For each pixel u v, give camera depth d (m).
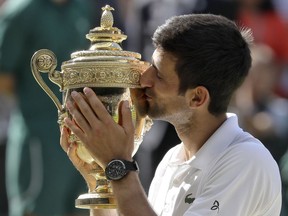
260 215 10.01
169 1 19.27
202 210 9.75
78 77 9.75
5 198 22.23
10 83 18.52
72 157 10.08
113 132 9.66
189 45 9.73
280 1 22.53
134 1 20.09
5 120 22.19
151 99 9.92
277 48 22.36
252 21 21.94
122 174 9.64
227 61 9.80
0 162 22.17
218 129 10.01
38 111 18.30
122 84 9.76
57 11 18.52
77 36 18.61
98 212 10.35
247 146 9.88
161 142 18.75
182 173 10.10
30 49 18.42
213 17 9.89
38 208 18.30
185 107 9.89
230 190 9.79
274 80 20.11
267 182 9.90
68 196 18.45
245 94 19.66
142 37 19.48
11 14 18.38
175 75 9.80
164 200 10.20
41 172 18.30
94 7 19.67
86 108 9.67
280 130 19.56
